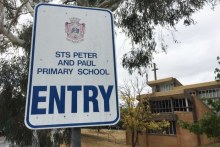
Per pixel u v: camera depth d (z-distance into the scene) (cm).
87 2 457
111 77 183
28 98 162
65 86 171
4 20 971
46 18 179
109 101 178
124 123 1961
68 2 839
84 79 177
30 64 168
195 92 2252
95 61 183
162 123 1900
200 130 814
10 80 937
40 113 162
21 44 935
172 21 909
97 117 173
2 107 920
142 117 1947
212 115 809
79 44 182
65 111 167
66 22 183
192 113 1912
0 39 1096
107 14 195
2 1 895
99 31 190
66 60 176
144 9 899
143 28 937
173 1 886
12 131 886
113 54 189
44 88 167
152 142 2111
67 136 870
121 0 818
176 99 2062
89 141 2364
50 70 171
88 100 174
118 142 2384
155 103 2219
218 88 2111
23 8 952
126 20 930
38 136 865
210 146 1566
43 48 174
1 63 946
